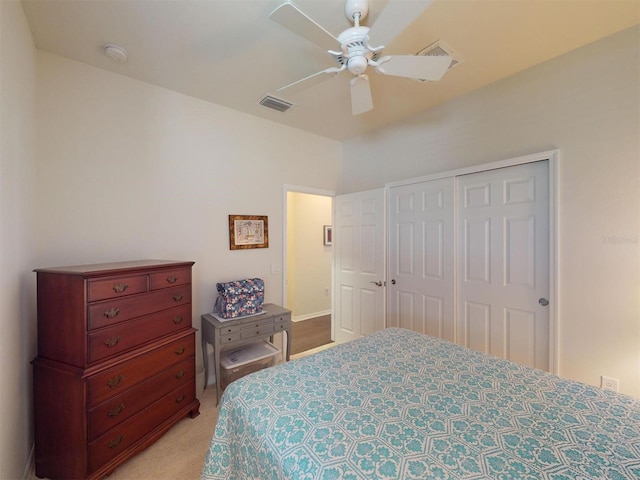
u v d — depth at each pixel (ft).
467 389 4.25
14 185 4.57
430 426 3.43
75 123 6.58
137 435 5.72
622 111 5.96
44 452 5.18
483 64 7.01
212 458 4.23
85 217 6.72
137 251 7.49
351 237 11.87
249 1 4.95
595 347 6.33
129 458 5.56
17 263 4.79
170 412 6.44
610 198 6.13
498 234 7.91
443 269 9.09
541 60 6.89
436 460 2.91
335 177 12.44
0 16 3.94
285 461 3.09
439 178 9.14
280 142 10.56
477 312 8.35
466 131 8.50
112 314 5.38
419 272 9.76
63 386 5.03
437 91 8.32
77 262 6.60
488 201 8.11
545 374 4.72
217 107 8.94
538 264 7.19
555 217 6.78
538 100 7.08
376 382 4.48
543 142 7.02
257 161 9.92
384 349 5.81
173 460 5.71
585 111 6.40
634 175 5.86
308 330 14.17
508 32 5.85
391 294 10.62
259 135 9.97
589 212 6.38
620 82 5.97
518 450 3.04
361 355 5.51
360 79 5.63
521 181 7.48
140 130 7.53
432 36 5.91
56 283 5.19
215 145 8.91
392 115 9.93
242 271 9.59
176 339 6.61
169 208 8.04
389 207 10.68
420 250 9.73
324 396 4.10
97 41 5.96
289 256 16.06
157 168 7.82
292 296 15.97
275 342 10.73
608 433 3.29
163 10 5.13
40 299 5.36
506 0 4.99
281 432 3.45
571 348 6.64
